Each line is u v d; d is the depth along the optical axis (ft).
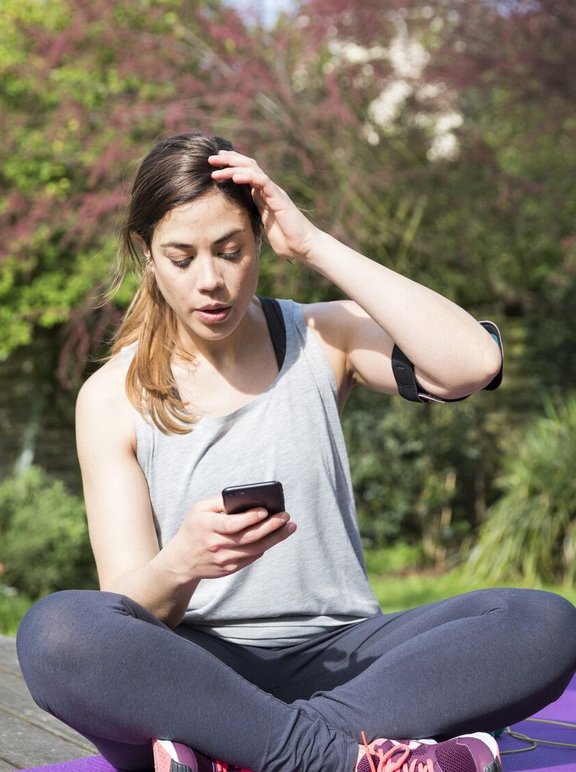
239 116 24.41
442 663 5.82
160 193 6.20
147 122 24.93
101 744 6.14
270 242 6.71
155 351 6.69
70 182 25.73
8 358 28.99
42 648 5.69
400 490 27.22
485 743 5.46
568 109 24.31
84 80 25.30
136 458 6.65
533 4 23.27
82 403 6.68
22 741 7.59
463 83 24.29
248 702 5.61
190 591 6.08
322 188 25.23
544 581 22.03
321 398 6.85
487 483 28.45
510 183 25.89
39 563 22.85
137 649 5.57
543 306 30.17
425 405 27.84
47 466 29.37
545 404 27.30
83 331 24.71
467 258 27.76
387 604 20.33
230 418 6.62
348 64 25.07
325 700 5.87
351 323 7.11
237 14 25.03
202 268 6.21
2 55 25.54
